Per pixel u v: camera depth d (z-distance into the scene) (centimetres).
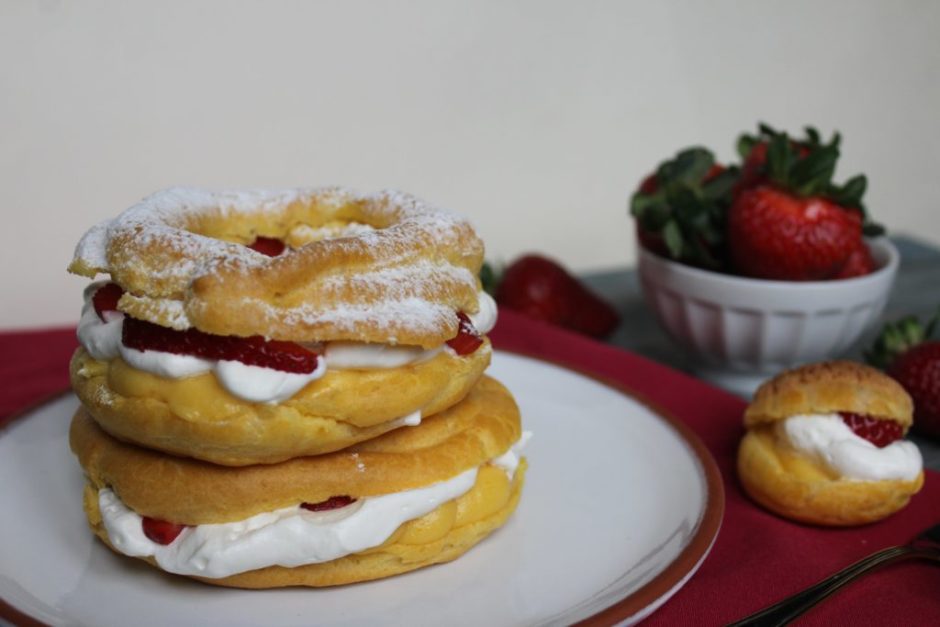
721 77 73
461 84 64
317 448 36
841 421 41
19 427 43
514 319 54
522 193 68
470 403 40
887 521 41
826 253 48
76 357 38
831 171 48
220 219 40
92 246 36
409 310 35
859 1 77
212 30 57
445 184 65
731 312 49
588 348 51
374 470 36
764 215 48
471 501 38
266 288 34
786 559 38
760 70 74
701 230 50
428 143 64
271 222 41
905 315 59
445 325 36
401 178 64
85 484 39
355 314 35
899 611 36
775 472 41
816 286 48
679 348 54
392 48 61
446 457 37
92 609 35
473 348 38
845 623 36
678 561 36
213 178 60
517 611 36
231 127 59
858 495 40
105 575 36
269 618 35
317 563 36
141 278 35
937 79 84
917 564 38
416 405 36
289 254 35
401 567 37
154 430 35
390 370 36
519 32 64
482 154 65
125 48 56
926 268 67
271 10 58
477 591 36
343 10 60
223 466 36
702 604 36
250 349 34
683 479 41
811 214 48
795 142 51
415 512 37
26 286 58
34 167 56
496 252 68
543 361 48
